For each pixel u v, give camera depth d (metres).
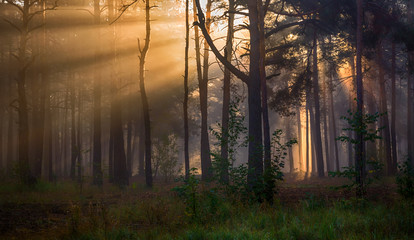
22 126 20.23
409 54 28.25
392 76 29.59
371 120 12.05
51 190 18.47
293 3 20.14
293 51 28.03
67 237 7.93
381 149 28.50
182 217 9.26
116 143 23.20
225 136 12.18
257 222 8.10
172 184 23.30
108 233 7.93
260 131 13.32
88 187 19.94
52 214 11.16
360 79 13.59
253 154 12.19
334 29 20.97
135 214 10.41
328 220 7.95
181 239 7.16
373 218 8.31
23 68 20.69
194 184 9.13
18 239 7.93
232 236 6.87
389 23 21.75
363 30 22.09
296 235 6.86
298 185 21.09
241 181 11.20
